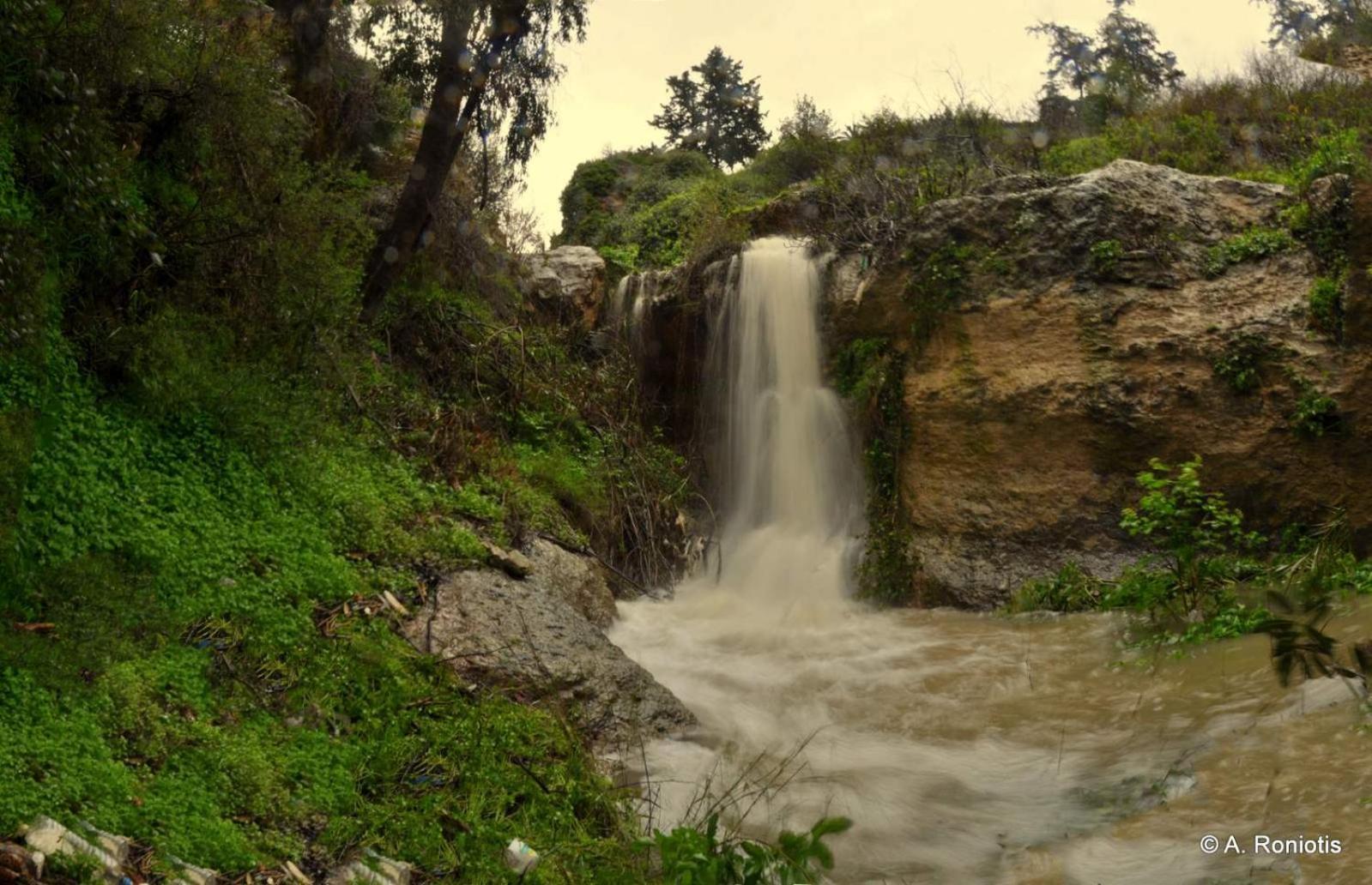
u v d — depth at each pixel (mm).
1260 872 5375
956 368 13266
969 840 6547
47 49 7680
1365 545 11750
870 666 10250
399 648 7691
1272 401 12203
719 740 8375
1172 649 9406
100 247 7871
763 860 4238
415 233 12578
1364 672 2480
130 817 5238
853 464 14141
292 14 12953
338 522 8688
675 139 33188
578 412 14172
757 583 13898
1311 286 12492
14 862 4547
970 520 12867
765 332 15141
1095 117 21031
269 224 9312
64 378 7340
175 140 8953
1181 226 13148
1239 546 11922
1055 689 9023
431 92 13148
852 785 7406
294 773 6125
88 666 5961
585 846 6168
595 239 25016
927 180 15539
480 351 13383
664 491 14375
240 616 7133
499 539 10211
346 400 10625
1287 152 16281
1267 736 7031
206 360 8391
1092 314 12805
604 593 11250
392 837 5910
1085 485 12492
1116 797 6777
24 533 6363
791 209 16906
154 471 7656
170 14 8805
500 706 7449
